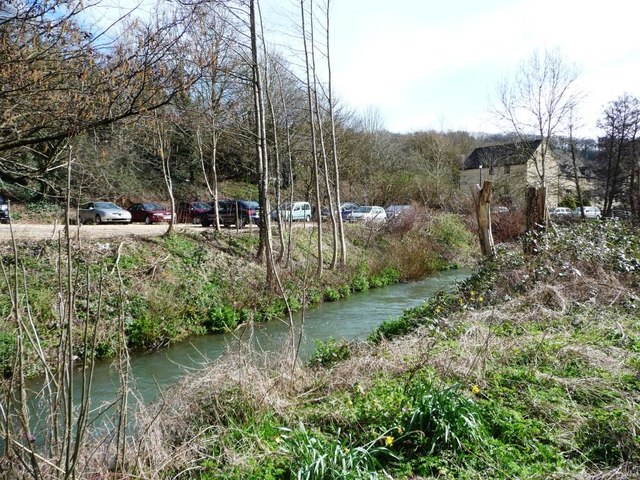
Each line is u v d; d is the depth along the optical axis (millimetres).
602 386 4621
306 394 5328
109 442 4117
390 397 4754
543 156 30234
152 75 6547
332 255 20688
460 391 4594
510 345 5832
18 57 5723
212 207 24531
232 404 4930
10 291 2994
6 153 7266
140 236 15172
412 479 3510
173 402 4961
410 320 9461
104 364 9070
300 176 27891
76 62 6117
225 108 17000
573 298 7934
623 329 6254
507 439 3912
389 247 23484
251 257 16891
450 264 24453
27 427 2934
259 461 3924
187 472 3961
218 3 10555
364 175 36281
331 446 3607
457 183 46438
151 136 16500
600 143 30547
